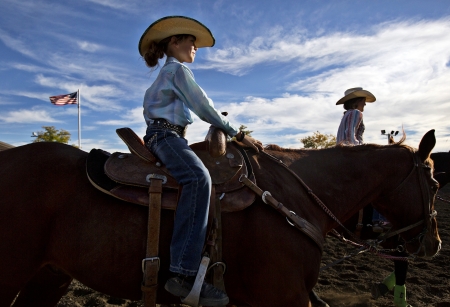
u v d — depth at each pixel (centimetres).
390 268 484
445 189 1327
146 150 199
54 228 184
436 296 389
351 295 391
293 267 192
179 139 198
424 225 246
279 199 206
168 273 188
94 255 181
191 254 178
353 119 385
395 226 252
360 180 238
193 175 184
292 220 196
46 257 186
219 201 192
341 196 232
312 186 226
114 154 207
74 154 209
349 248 597
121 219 185
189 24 216
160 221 187
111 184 189
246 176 201
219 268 186
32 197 183
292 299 191
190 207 180
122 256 182
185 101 201
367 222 357
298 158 236
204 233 182
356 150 245
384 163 242
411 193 245
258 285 191
